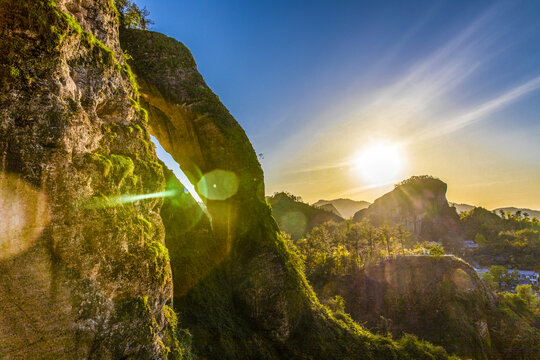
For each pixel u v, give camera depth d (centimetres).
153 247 1312
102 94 1278
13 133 889
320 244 8256
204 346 2103
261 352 2450
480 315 5597
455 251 14112
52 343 923
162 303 1328
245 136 3228
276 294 2770
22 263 891
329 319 3145
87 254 1017
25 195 899
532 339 5316
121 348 1073
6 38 907
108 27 1519
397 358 3098
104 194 1115
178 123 3084
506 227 16975
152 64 2881
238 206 3061
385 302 6200
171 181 3209
